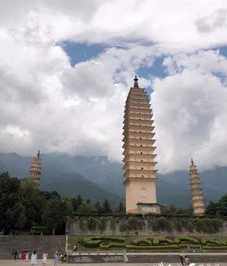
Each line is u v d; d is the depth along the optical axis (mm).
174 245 93188
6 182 105188
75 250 85438
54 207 108750
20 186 110500
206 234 101750
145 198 126188
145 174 128875
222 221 104250
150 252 87375
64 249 86625
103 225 96812
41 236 88375
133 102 136000
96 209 151875
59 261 73688
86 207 141500
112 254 76375
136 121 134250
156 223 100375
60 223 106750
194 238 97000
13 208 101125
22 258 79750
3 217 100250
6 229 101562
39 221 110062
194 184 142250
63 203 113312
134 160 129750
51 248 86875
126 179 130500
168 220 101500
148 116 135375
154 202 126062
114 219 98375
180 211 149500
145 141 132375
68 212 109500
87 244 88000
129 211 124250
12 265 61125
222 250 93500
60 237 89375
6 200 101562
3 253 82625
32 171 147250
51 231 105438
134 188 126875
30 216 106625
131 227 98312
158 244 92500
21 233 101312
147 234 98562
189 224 102125
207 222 102875
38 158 150875
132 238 95812
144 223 99812
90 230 95312
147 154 131000
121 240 92000
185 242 95188
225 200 140375
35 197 112562
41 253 85000
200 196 139875
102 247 88000
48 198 144500
